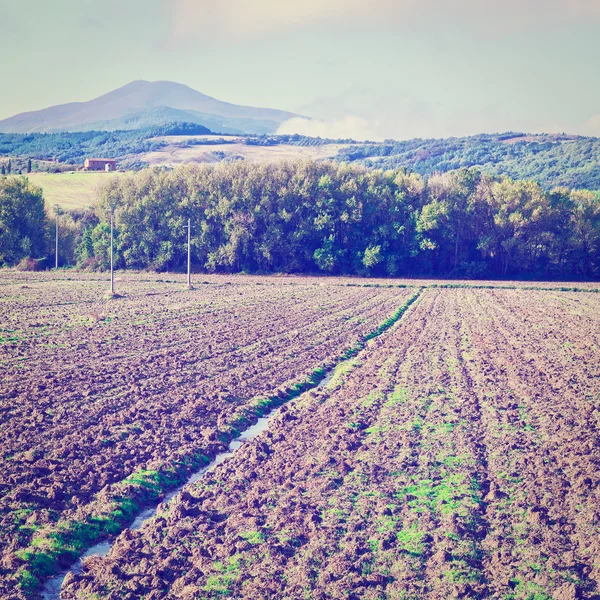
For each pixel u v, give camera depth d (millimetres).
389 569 15086
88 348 38594
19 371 31984
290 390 31750
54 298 66625
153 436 23953
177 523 17438
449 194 118938
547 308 68875
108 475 20312
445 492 19250
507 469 21094
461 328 52594
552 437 24375
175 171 124875
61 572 15539
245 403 29156
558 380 33406
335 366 37938
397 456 22219
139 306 60969
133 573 15086
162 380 31484
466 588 14039
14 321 48406
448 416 26797
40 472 19969
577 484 19656
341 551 15828
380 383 32438
